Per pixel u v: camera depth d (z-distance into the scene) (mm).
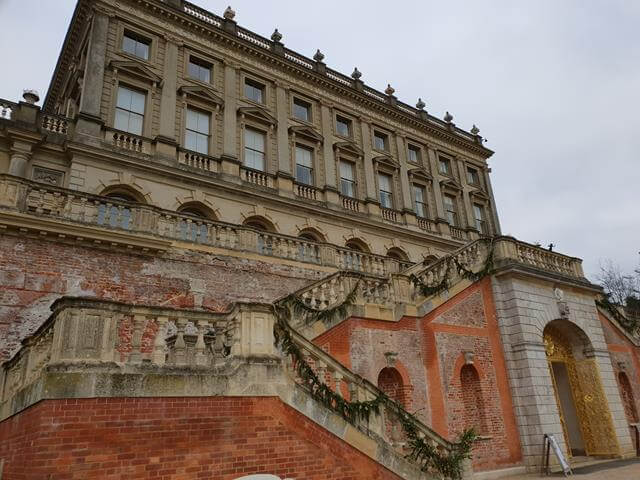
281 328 8773
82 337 6621
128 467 6328
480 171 36375
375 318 12656
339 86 28219
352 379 9359
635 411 18938
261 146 24047
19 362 8289
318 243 16781
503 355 14914
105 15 20484
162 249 13539
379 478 8727
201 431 6996
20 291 11461
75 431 6102
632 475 11930
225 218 20578
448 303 14383
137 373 6770
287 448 7723
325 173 25797
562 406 17797
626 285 48875
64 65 24281
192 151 20672
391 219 28016
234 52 24469
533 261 16672
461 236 32094
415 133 32344
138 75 20391
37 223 11930
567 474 12461
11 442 7141
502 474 13086
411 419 9719
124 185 18234
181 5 23234
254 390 7656
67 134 18094
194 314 7773
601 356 17250
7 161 16656
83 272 12391
